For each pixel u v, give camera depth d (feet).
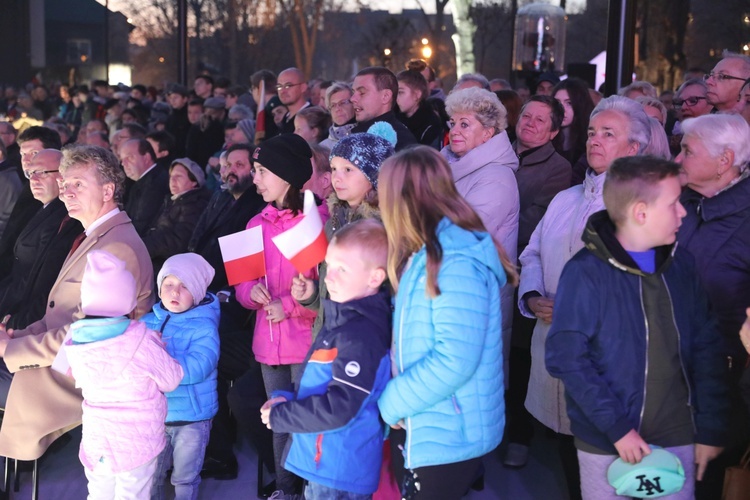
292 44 77.41
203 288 11.57
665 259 8.33
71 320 11.88
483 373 8.13
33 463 12.45
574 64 28.99
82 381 9.78
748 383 9.02
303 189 12.96
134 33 89.76
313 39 75.92
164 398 10.32
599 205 10.94
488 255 7.99
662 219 8.04
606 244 8.26
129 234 12.19
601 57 41.29
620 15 22.80
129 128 22.48
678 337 8.27
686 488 8.38
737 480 9.14
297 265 9.48
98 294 9.71
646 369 8.21
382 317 8.64
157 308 11.61
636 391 8.23
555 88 18.33
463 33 64.08
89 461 9.86
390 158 8.25
